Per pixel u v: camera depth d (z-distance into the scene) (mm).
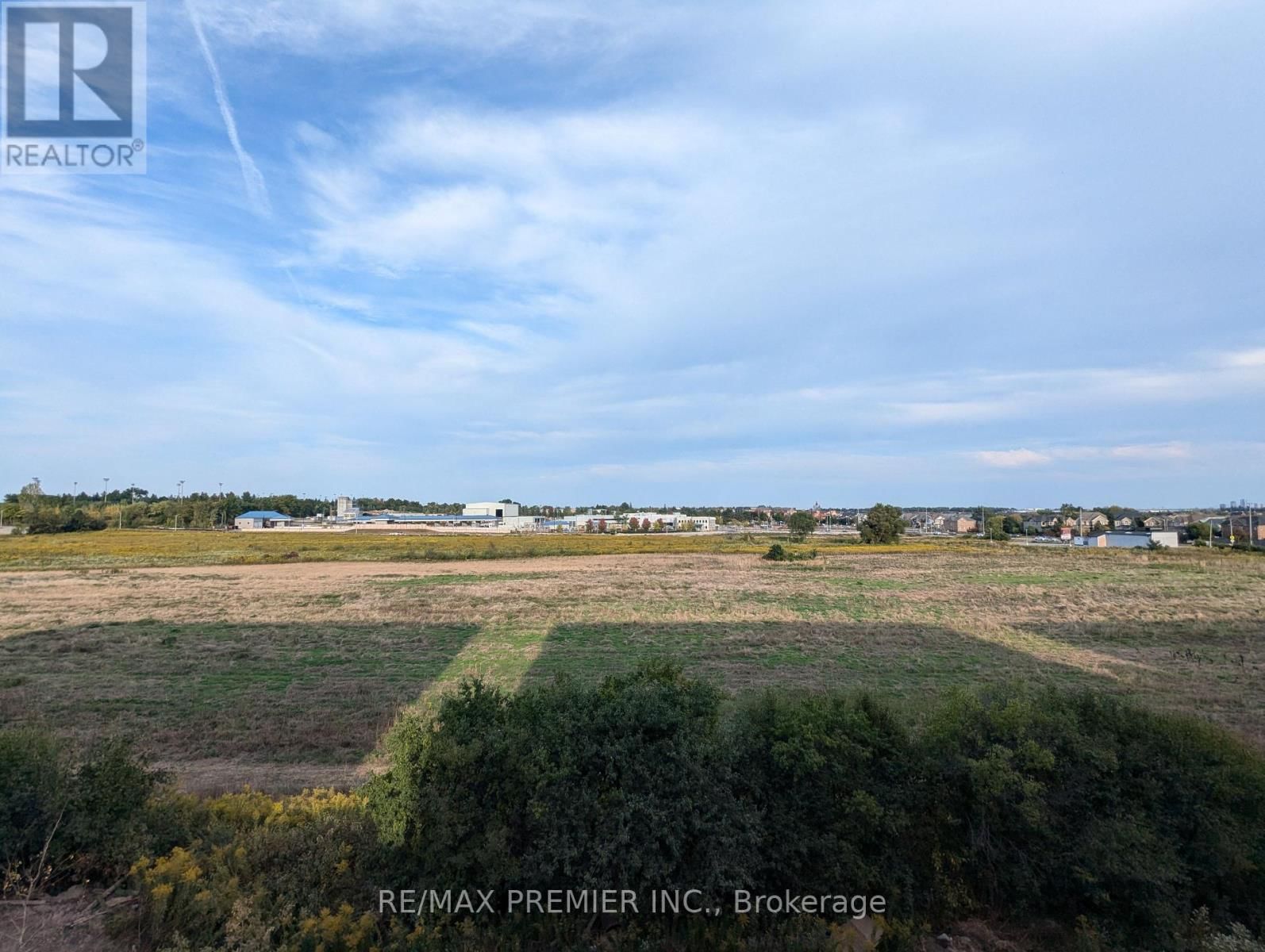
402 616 30094
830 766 5738
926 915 5508
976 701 6656
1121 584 43094
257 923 4855
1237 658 20812
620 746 5543
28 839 5621
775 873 5566
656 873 5125
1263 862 5434
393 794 5688
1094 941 5098
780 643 23750
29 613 30125
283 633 25547
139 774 6703
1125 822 5520
